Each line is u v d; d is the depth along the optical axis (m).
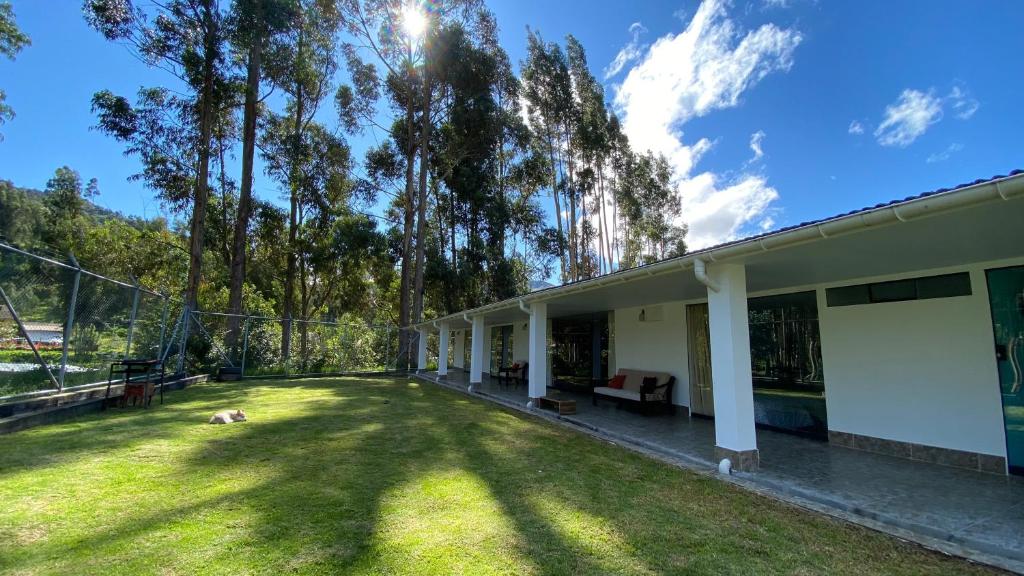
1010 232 3.71
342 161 23.20
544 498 4.12
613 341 12.05
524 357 16.61
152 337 11.91
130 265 22.39
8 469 4.43
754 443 5.15
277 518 3.46
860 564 2.96
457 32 21.45
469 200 25.41
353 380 16.64
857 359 6.38
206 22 15.75
